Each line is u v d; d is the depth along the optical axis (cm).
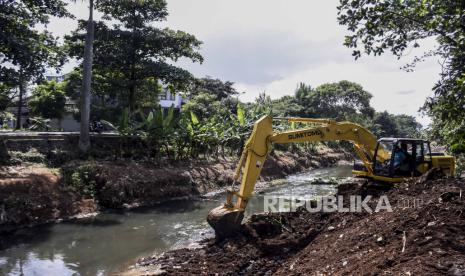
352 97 6028
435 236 601
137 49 2311
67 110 3234
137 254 989
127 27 2333
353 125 1159
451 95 524
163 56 2475
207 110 3180
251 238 953
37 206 1253
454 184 880
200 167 2112
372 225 766
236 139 2553
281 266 793
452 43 565
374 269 557
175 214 1446
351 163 4041
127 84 2334
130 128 1847
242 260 845
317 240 866
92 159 1725
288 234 961
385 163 1180
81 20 2195
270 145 1040
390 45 611
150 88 2759
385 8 579
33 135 1659
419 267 512
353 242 723
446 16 550
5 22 1525
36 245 1047
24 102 3519
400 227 688
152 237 1143
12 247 1024
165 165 1958
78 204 1385
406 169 1160
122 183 1554
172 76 2333
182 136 2089
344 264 636
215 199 1758
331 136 1127
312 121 1124
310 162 3459
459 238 590
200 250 955
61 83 3175
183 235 1168
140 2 2272
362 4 587
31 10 1680
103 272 866
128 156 1925
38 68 1531
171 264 873
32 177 1364
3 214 1160
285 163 2900
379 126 5809
